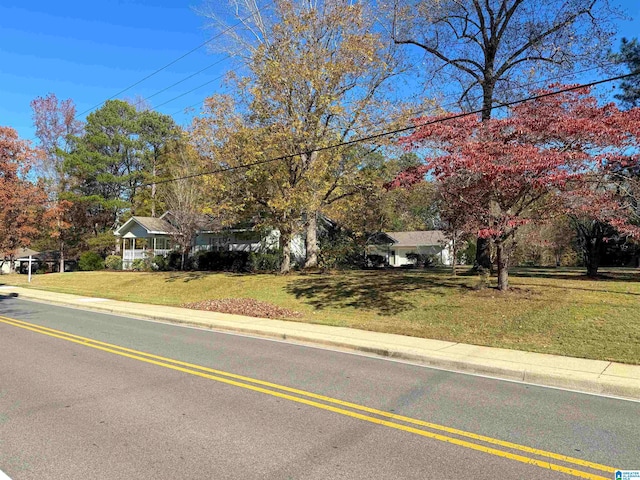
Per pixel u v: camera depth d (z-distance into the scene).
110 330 11.96
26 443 4.56
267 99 20.45
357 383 7.02
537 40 18.81
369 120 20.94
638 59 19.95
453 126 12.13
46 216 31.08
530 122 11.34
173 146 43.72
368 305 14.70
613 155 10.77
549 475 3.96
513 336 10.48
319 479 3.83
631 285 14.76
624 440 4.80
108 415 5.37
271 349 9.73
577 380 7.09
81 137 43.22
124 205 42.59
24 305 18.27
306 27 20.19
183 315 14.59
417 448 4.51
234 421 5.21
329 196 22.41
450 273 21.86
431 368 8.23
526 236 20.56
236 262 30.80
